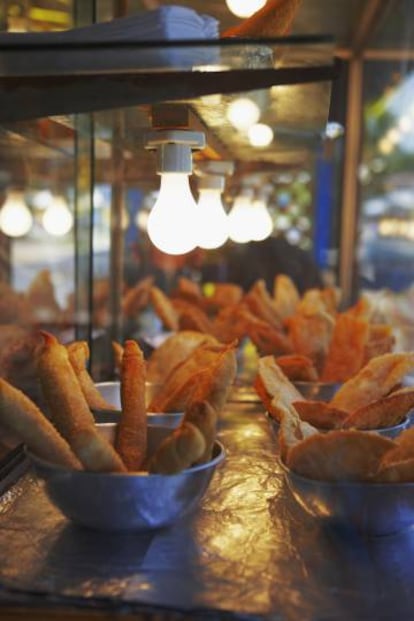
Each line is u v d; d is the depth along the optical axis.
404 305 1.70
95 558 0.64
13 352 1.04
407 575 0.62
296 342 1.27
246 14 0.93
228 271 1.99
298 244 2.11
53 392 0.68
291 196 2.11
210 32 0.72
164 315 1.49
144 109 0.87
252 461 0.91
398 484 0.65
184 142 0.88
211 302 1.66
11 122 0.98
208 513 0.74
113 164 1.46
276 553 0.66
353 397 0.86
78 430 0.65
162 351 1.12
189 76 0.76
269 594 0.59
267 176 1.96
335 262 2.25
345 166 2.25
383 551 0.67
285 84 0.79
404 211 2.52
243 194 1.69
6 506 0.75
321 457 0.65
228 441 1.00
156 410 0.90
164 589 0.59
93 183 1.31
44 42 0.65
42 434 0.65
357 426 0.78
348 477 0.65
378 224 2.46
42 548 0.66
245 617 0.56
